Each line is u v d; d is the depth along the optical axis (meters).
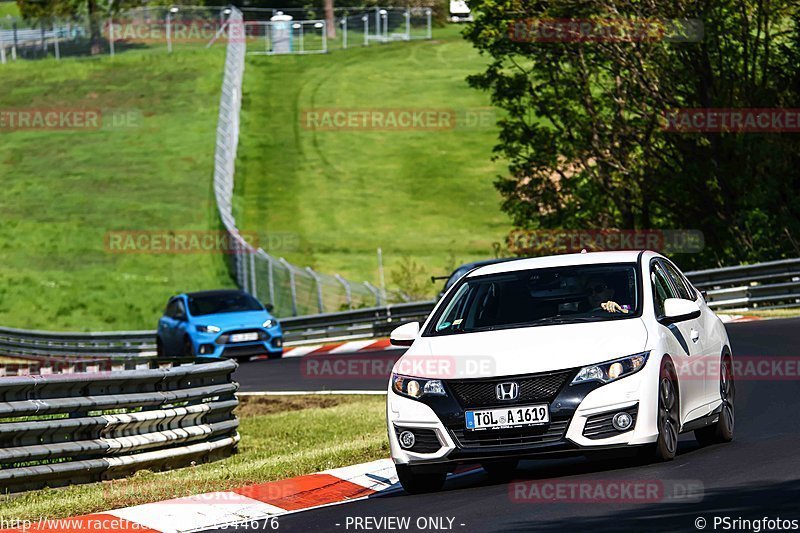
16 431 37.97
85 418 40.44
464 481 37.75
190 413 45.56
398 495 35.88
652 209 147.50
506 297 37.25
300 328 124.00
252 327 99.94
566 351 33.75
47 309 184.00
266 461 44.03
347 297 137.75
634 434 33.12
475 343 35.00
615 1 132.62
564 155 145.88
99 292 191.00
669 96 136.62
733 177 134.12
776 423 44.38
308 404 68.00
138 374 42.94
